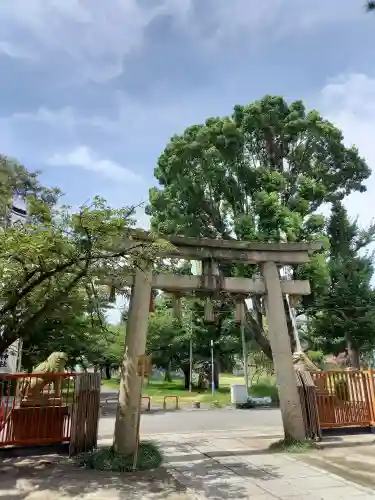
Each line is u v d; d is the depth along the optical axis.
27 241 7.37
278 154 27.53
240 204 25.84
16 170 9.66
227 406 23.55
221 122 25.67
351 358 28.67
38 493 6.54
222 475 7.71
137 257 8.72
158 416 18.25
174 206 24.61
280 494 6.57
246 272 21.94
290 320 23.78
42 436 9.25
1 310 8.42
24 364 20.34
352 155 27.56
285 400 10.44
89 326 19.00
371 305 27.69
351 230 30.38
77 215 7.76
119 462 8.05
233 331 32.59
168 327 37.31
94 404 9.63
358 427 12.06
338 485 7.06
